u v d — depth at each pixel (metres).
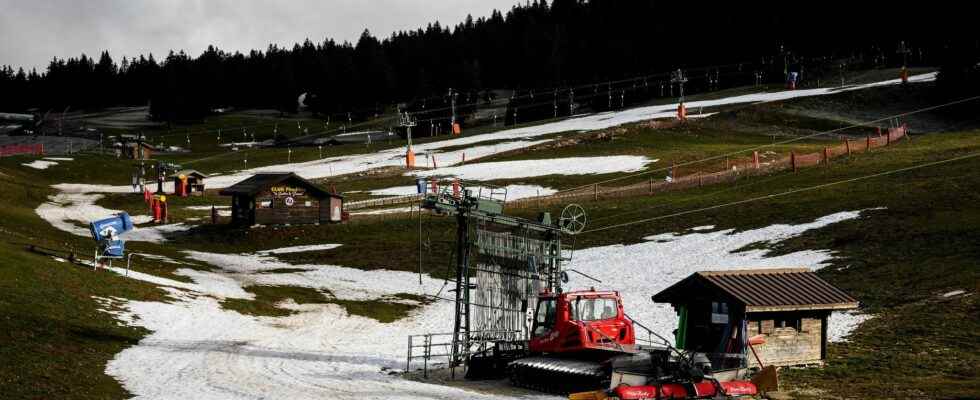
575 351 29.16
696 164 105.50
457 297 34.94
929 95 154.12
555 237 36.75
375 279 64.75
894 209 61.56
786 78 193.00
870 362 31.53
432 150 151.25
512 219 35.44
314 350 40.22
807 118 145.12
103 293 47.34
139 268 60.28
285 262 73.56
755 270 33.28
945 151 84.62
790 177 82.00
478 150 144.25
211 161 168.75
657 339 40.38
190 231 89.50
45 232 78.81
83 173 138.62
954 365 29.91
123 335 39.19
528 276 35.44
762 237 61.50
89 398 26.11
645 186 87.62
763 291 31.09
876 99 155.50
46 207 104.06
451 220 84.31
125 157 177.38
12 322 35.91
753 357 30.91
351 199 105.06
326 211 90.19
